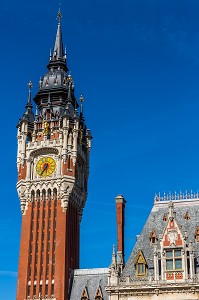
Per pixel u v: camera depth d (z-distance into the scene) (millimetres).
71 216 130875
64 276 120312
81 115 143375
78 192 134125
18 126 137000
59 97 141375
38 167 132125
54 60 149625
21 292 121812
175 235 98438
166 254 97938
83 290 117062
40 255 124875
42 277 122562
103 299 114750
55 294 119188
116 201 113750
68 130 133375
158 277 96875
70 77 144250
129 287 97500
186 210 106500
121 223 111812
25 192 130500
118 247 109438
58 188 129000
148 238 104750
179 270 96125
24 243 126375
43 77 145000
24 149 133875
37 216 128875
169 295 95688
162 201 109875
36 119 137625
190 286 94438
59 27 156500
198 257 98312
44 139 133875
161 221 106312
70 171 129875
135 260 101250
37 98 143000
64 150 130875
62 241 124062
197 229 102250
